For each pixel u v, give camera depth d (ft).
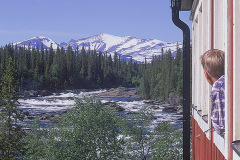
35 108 293.84
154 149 107.45
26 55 548.31
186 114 18.31
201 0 22.27
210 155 19.53
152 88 412.36
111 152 109.50
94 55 629.10
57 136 102.99
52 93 459.32
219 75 13.02
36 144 107.34
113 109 117.80
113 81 652.89
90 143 104.12
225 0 12.66
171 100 336.70
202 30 21.90
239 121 11.15
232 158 11.64
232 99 11.47
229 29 11.85
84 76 612.29
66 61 579.07
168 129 114.21
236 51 11.02
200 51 24.57
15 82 154.40
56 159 99.14
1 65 465.88
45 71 533.55
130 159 121.70
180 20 19.07
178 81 340.18
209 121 18.75
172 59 389.60
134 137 116.37
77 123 106.93
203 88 22.07
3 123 146.61
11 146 138.62
